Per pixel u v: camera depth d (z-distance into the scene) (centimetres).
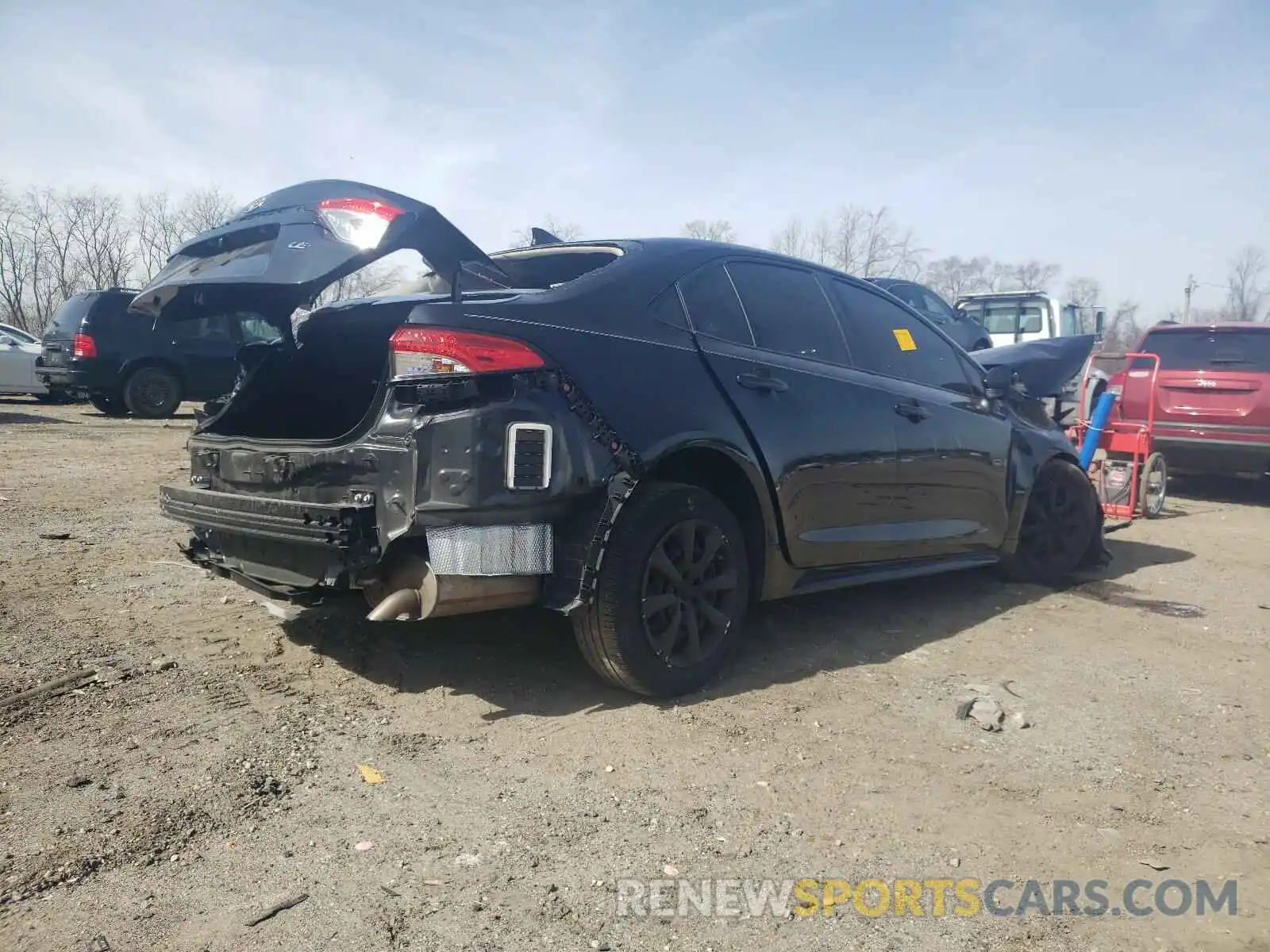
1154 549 691
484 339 307
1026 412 566
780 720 343
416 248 329
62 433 1176
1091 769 315
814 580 415
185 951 207
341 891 232
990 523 511
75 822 258
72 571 509
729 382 374
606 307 350
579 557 321
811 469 398
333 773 293
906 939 222
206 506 357
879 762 313
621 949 214
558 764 302
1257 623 495
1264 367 917
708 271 396
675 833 264
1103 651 440
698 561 357
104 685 354
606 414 326
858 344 452
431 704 346
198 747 306
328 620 435
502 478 301
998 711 356
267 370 408
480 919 223
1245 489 1072
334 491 323
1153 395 827
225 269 333
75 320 1416
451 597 302
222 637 411
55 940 210
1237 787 306
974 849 263
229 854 246
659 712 346
